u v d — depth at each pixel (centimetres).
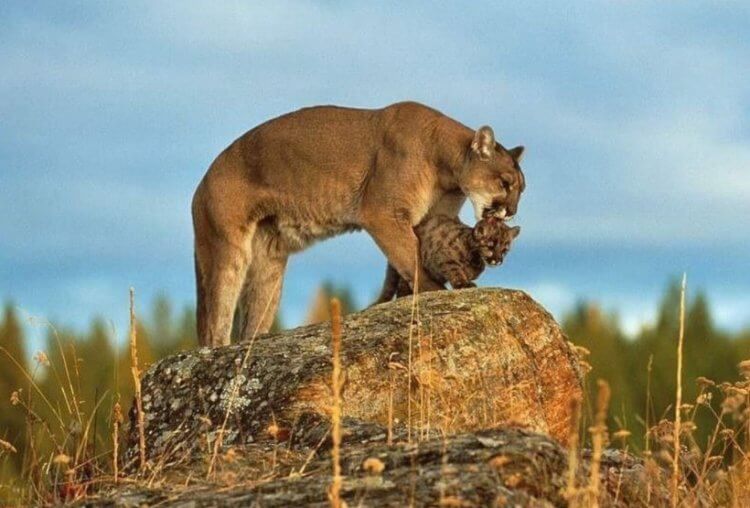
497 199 1883
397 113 1900
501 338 1316
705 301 4744
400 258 1850
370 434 1059
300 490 807
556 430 1338
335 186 1894
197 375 1264
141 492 859
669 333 4616
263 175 1914
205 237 1947
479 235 1759
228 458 887
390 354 1247
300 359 1241
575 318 4706
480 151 1873
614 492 907
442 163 1888
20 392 1216
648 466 959
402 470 812
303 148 1898
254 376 1236
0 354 2700
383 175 1869
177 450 1180
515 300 1370
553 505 805
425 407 1203
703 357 4500
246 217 1920
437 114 1919
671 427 1073
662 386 4256
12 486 1046
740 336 4578
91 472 1097
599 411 741
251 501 793
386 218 1864
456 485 777
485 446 844
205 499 810
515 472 812
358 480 800
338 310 772
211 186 1933
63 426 1188
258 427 1173
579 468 862
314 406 1184
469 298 1356
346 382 1212
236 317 2102
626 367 4384
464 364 1271
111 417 1259
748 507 994
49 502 992
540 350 1348
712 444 1057
